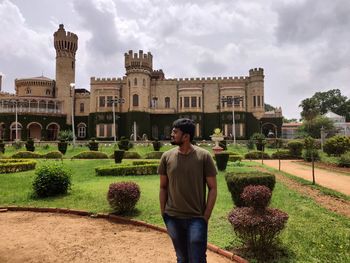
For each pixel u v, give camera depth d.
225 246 6.58
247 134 64.62
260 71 65.00
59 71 72.88
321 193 12.56
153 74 72.25
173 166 4.23
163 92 67.62
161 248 6.86
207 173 4.23
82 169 22.31
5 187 14.48
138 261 6.12
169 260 6.16
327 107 107.12
